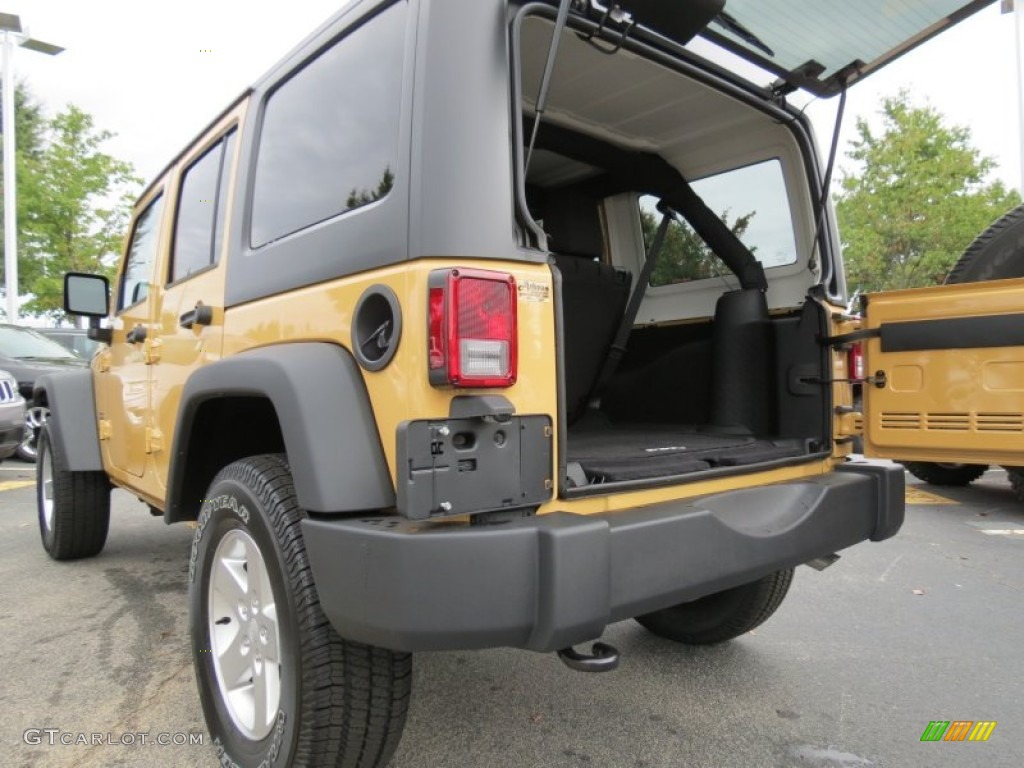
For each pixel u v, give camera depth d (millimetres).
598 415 3541
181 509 2797
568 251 3383
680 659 3264
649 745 2533
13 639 3443
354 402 1835
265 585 2086
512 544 1626
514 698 2875
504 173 1826
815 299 2922
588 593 1668
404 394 1715
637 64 2660
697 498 2197
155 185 3754
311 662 1854
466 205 1762
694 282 3609
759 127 3137
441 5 1838
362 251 1907
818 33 2432
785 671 3141
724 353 3236
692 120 3146
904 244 21484
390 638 1623
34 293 18641
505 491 1739
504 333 1728
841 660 3254
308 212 2262
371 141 2012
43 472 4859
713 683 3020
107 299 4070
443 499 1654
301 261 2168
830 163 2936
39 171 18672
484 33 1851
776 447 2785
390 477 1764
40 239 18500
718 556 2000
